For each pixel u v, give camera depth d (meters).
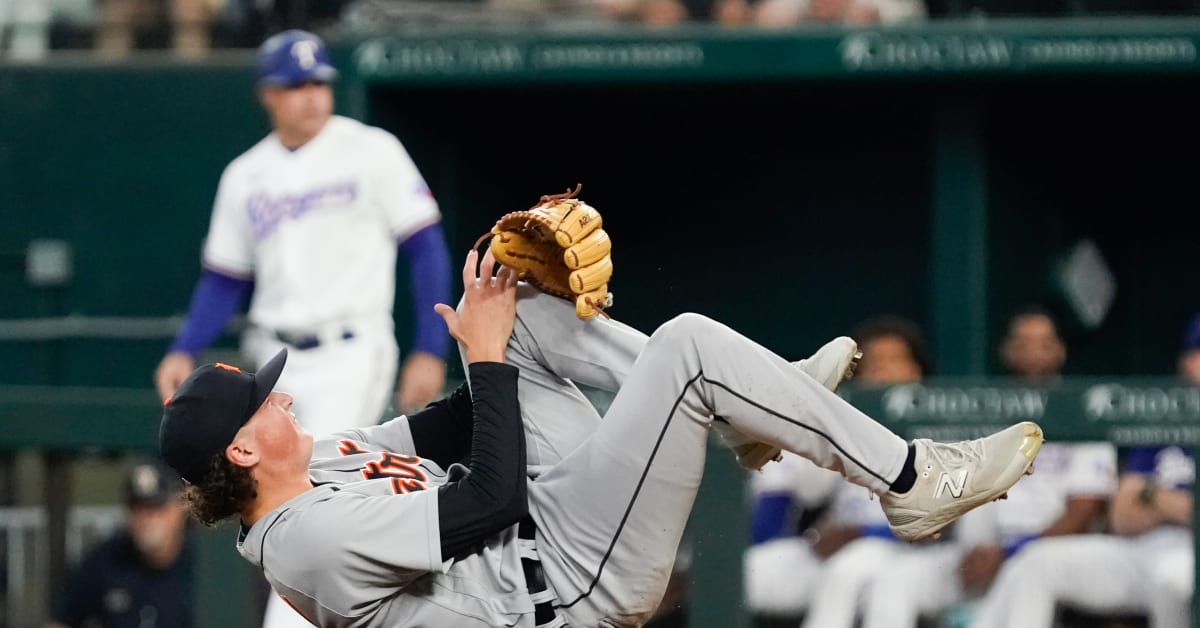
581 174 34.44
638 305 34.53
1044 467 22.41
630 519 14.30
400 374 30.91
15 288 31.78
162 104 31.53
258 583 24.09
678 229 34.47
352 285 23.42
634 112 33.94
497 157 34.19
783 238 34.22
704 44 29.94
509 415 14.27
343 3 33.31
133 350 31.31
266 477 14.52
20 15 33.31
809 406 14.02
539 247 14.56
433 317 23.50
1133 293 35.06
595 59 30.12
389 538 14.03
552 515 14.65
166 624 25.20
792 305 34.28
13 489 26.39
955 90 30.86
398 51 30.34
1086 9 30.39
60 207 31.75
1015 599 22.27
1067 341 33.94
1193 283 34.56
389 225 23.69
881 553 22.73
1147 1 30.27
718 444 22.91
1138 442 22.20
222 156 31.44
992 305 32.56
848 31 29.62
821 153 33.91
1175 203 34.38
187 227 31.52
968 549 22.48
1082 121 33.78
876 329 26.58
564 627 14.70
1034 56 29.27
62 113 31.72
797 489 22.95
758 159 34.12
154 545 25.31
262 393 14.55
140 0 33.25
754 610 23.00
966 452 14.25
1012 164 33.06
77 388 31.38
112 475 26.33
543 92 32.34
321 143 23.69
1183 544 21.92
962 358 31.12
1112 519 22.17
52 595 26.20
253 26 33.06
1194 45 28.88
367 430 15.99
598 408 22.98
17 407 25.97
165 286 31.55
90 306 31.67
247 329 30.52
